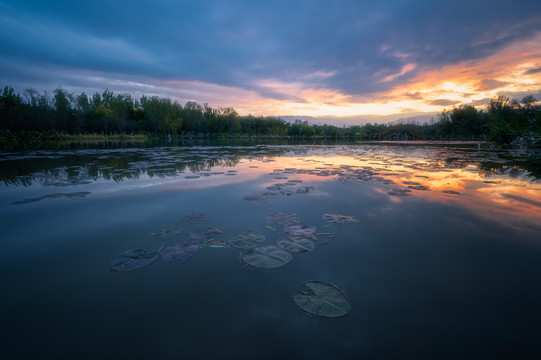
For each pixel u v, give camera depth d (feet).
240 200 14.21
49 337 4.73
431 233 9.63
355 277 6.69
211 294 5.98
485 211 12.30
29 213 11.93
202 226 10.27
